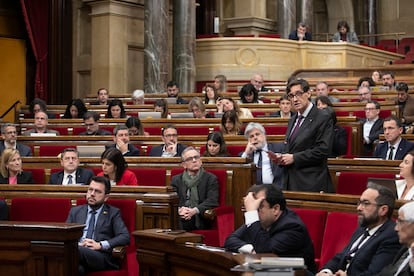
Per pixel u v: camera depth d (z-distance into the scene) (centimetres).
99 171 1103
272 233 671
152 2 2328
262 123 1382
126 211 874
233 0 2902
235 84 2341
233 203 1022
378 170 992
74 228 726
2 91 2322
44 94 2375
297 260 536
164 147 1223
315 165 856
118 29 2420
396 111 1523
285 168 870
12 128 1262
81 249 789
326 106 1298
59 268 723
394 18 3456
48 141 1341
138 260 714
